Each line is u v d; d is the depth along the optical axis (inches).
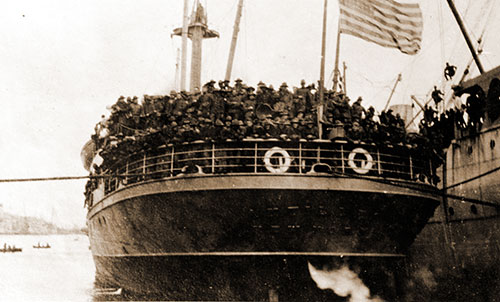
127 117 1002.7
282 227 854.5
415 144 920.9
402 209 893.8
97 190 1191.6
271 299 870.4
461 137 1091.3
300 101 915.4
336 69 1189.7
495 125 1006.4
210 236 876.6
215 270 889.5
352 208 857.5
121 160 994.7
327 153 870.4
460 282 1074.7
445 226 1120.8
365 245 887.1
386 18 975.6
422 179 930.7
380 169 874.8
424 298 1107.3
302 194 836.0
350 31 959.0
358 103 928.9
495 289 999.6
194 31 1323.8
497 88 1001.5
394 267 922.7
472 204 1057.5
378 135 882.1
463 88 1080.8
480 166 1039.0
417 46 981.2
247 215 850.8
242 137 850.8
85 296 1022.4
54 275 1201.4
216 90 902.4
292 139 845.2
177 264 916.6
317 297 875.4
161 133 906.7
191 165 867.4
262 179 831.7
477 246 1045.2
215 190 844.0
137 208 940.0
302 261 869.8
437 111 1052.5
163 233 918.4
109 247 1095.6
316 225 858.1
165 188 879.1
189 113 908.6
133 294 1005.8
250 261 874.1
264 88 914.7
